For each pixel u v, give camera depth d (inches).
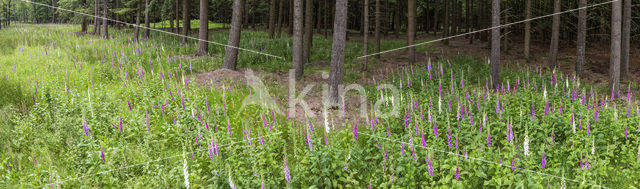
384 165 232.5
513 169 224.4
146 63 589.9
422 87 447.5
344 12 441.4
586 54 906.7
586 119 307.7
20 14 2751.0
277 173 246.2
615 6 514.0
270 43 884.0
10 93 390.6
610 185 237.3
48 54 627.2
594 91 532.1
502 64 763.4
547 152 271.1
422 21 1918.1
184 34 944.3
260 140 261.6
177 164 247.6
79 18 1187.3
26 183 217.9
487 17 1138.7
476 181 232.1
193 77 506.0
